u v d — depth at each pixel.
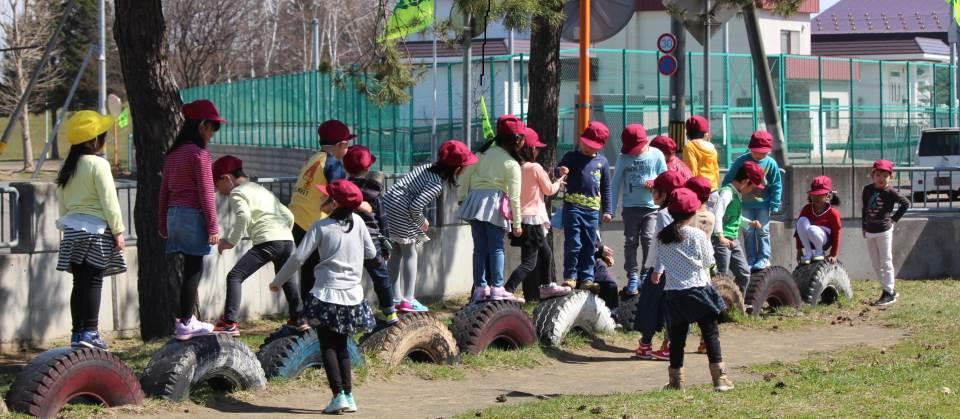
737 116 34.38
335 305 10.42
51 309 16.47
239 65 86.06
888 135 38.94
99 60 49.94
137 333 17.30
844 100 38.00
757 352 14.78
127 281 17.19
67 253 10.88
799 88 36.22
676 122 21.95
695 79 33.75
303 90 44.72
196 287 11.19
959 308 18.42
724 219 16.62
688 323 11.37
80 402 10.24
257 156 51.91
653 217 15.77
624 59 31.02
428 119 34.12
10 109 68.00
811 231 18.77
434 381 12.49
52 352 10.05
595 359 14.23
